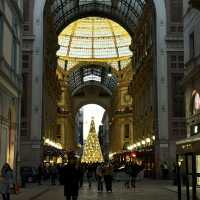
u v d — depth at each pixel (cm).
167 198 2420
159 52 4462
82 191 3145
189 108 3378
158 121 4372
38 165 4297
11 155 3177
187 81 3384
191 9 3266
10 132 3172
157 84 4425
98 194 2817
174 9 4506
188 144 1389
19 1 3478
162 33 4481
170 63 4450
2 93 2797
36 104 4400
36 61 4453
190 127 3344
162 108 4381
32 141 4338
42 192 2905
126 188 3391
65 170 1819
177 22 4488
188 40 3406
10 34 3036
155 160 4450
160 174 4294
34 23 4494
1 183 1962
